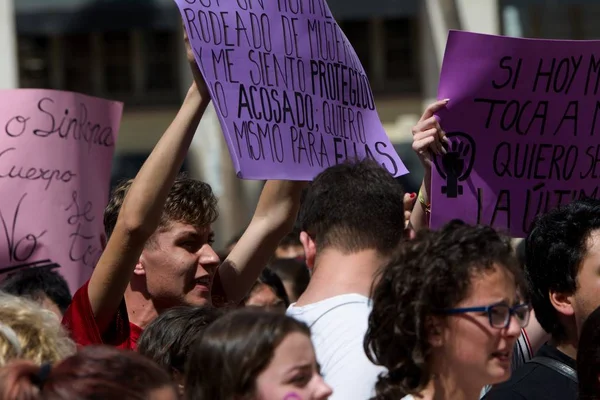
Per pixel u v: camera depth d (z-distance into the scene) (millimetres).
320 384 3654
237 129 5516
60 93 7613
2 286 6867
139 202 5102
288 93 5812
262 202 6176
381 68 22328
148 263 5691
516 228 6324
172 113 22688
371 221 4699
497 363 4023
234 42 5625
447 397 4051
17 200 7484
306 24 5977
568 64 6375
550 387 4980
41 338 4141
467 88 6203
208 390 3648
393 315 4074
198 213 5699
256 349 3598
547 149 6391
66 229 7582
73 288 7570
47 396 3039
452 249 4027
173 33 22625
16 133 7520
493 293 4004
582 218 5184
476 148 6234
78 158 7676
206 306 5070
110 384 3055
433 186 6145
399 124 22344
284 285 8281
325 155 5945
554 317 5242
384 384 4098
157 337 4863
